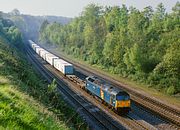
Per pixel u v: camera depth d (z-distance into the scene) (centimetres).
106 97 3916
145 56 5956
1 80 2383
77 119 2939
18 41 12000
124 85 5684
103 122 3269
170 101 4378
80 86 5284
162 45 5981
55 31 18538
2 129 1202
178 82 4928
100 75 6981
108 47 7619
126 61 6444
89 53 10075
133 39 6756
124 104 3606
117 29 8269
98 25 10694
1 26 13062
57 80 6088
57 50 15738
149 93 4944
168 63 4997
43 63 9081
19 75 3509
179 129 3114
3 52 4978
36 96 2720
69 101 4200
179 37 5769
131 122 3319
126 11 9438
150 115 3650
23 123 1376
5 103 1595
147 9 8219
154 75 5553
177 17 7669
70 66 6500
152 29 7062
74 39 12912
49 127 1539
